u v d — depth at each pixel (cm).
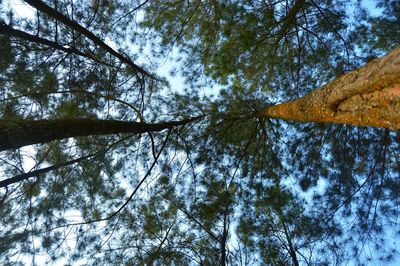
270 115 466
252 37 476
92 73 458
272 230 479
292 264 444
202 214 473
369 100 188
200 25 514
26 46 394
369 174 491
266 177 533
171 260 428
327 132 518
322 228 485
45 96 425
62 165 397
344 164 516
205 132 554
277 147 551
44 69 415
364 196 496
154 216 470
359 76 191
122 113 509
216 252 432
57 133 338
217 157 545
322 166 532
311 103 270
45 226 431
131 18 475
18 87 409
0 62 374
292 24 482
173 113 552
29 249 420
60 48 402
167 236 450
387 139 478
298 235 480
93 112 473
